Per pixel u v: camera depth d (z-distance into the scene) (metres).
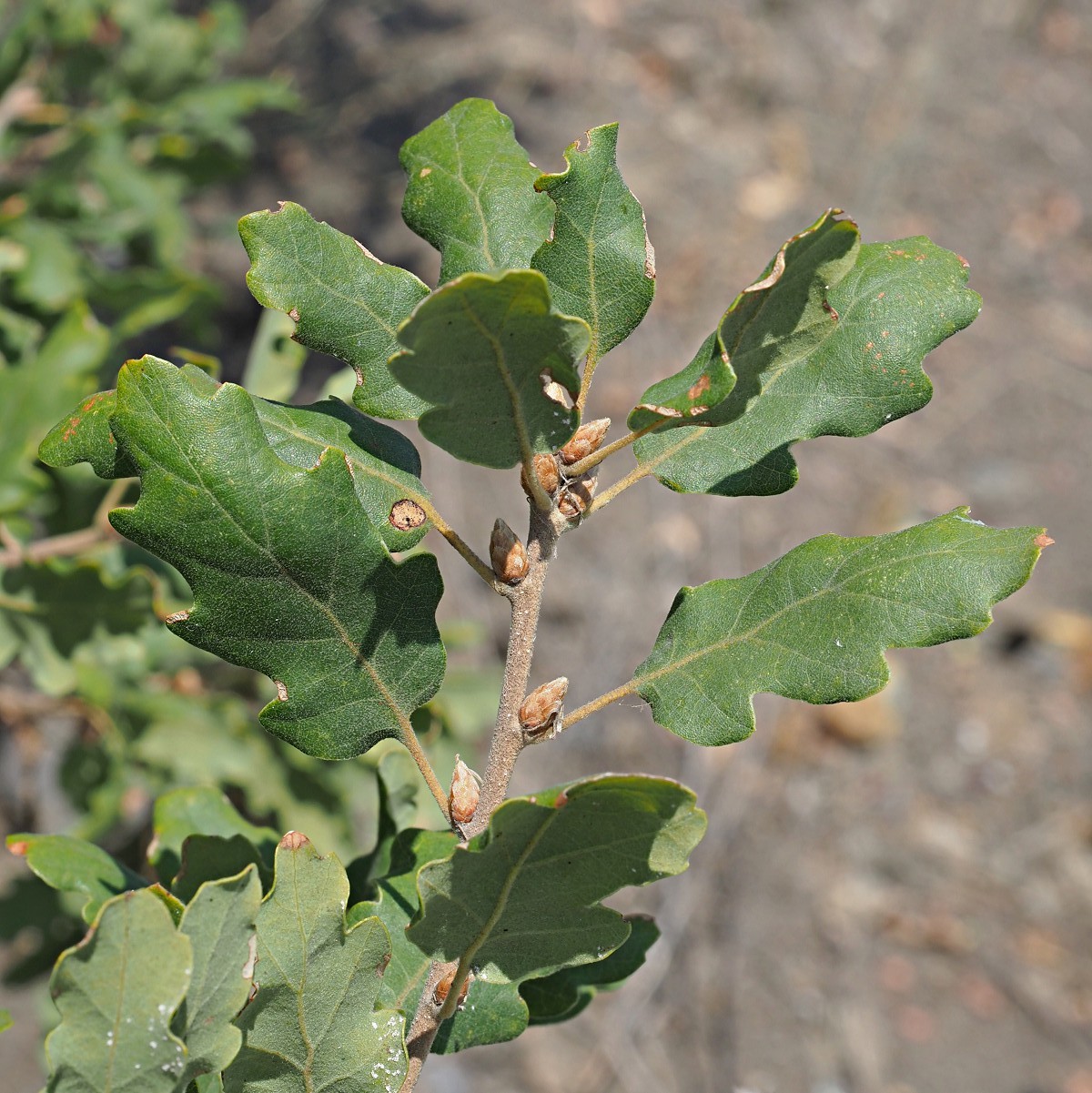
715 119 8.16
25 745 2.96
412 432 5.91
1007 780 5.79
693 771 5.45
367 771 2.65
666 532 6.24
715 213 7.57
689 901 5.13
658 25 8.57
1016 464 6.98
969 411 7.19
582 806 0.93
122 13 3.13
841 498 6.64
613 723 5.61
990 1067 4.88
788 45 8.78
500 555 1.06
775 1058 4.83
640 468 1.17
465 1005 1.16
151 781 2.62
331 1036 1.04
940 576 1.02
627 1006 4.87
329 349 1.12
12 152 3.05
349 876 1.33
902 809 5.64
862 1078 4.77
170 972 0.90
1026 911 5.38
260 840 1.47
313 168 6.89
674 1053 4.82
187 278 2.77
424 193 1.19
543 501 1.05
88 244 3.59
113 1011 0.90
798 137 8.19
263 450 1.00
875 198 7.89
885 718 5.84
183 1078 0.95
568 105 7.78
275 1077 1.05
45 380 2.24
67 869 1.30
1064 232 8.20
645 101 8.05
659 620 5.95
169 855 1.43
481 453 0.97
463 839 1.08
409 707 1.10
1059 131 8.85
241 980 0.96
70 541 2.23
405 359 0.87
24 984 2.69
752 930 5.16
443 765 2.51
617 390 6.55
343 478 1.02
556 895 0.99
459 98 7.50
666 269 7.16
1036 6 9.77
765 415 1.17
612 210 1.09
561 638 5.79
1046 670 6.22
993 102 8.94
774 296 1.00
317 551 1.02
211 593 1.02
